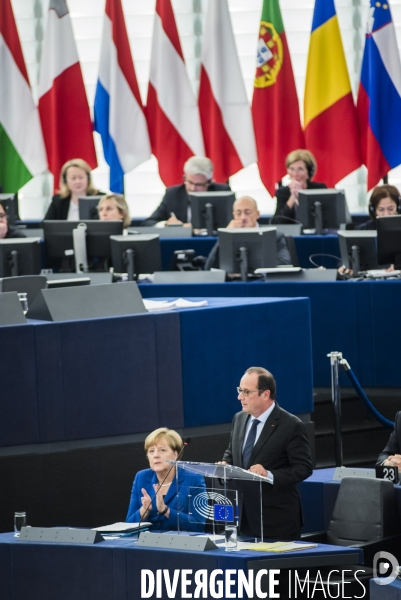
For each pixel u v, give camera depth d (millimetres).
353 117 27594
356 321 18938
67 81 28094
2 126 27969
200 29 30156
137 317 15289
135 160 27938
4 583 11430
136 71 30484
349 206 29812
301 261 22953
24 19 30438
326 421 18297
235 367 16172
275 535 12070
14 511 14609
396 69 27094
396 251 19891
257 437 12484
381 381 18875
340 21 29438
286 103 27875
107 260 21781
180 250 22984
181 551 10500
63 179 24750
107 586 10898
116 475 15188
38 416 14703
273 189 28266
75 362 14898
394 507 12344
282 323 16625
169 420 15555
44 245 22266
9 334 14547
